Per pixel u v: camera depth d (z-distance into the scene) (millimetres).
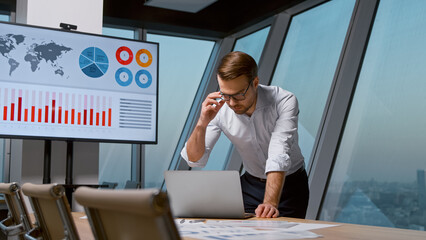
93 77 3428
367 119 3900
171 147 5926
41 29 3299
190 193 2105
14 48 3215
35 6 3451
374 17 4125
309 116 4586
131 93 3541
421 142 3477
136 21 5516
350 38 4250
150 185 5738
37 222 1522
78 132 3348
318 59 4695
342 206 3906
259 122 2570
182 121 6035
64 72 3340
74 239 1170
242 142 2676
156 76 3639
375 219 3688
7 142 4836
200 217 2088
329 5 4770
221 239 1292
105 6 5305
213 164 5703
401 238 1302
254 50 5793
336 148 4035
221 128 2713
